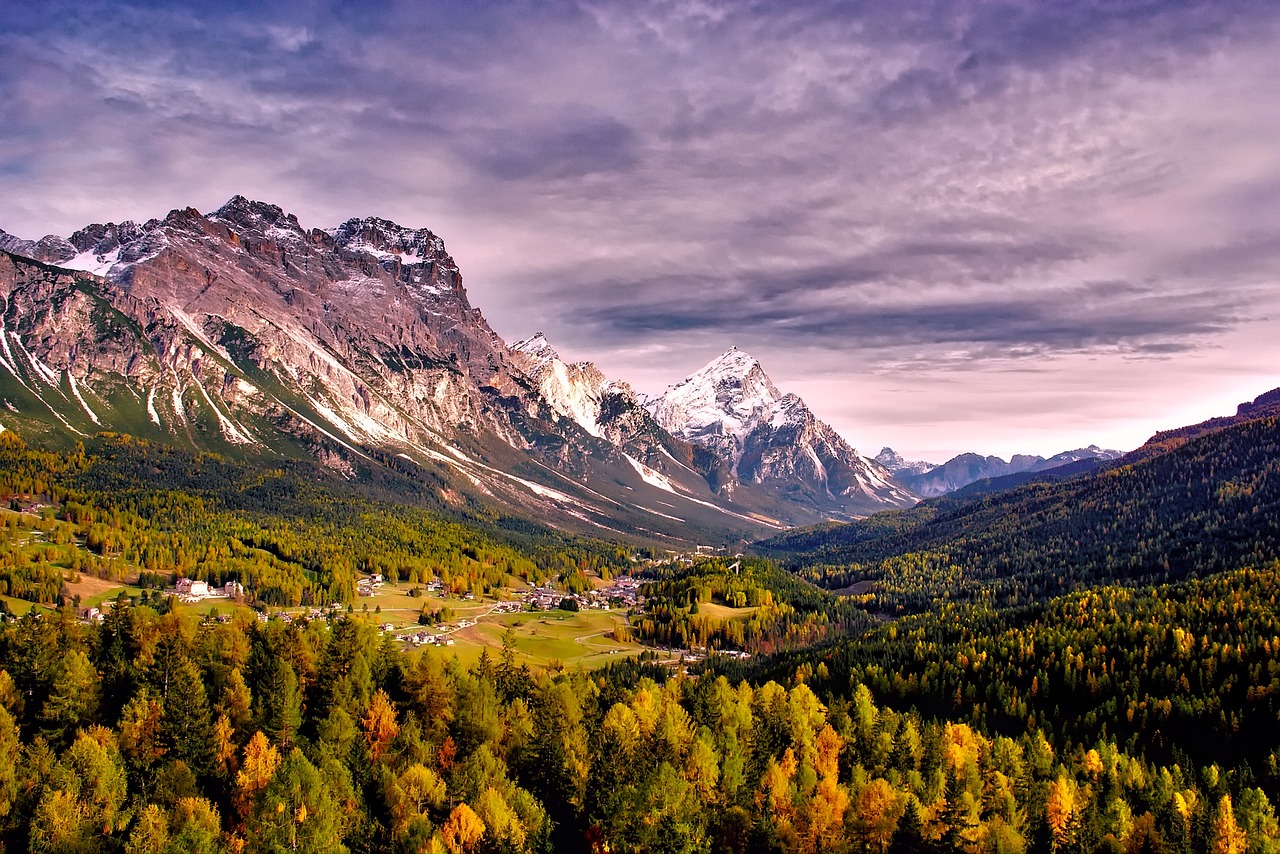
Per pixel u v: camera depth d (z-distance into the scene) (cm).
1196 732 18738
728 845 14150
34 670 15762
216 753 14662
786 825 14138
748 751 16475
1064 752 17738
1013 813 14812
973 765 16062
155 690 15550
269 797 12850
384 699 16250
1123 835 14400
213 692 16238
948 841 14362
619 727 16025
